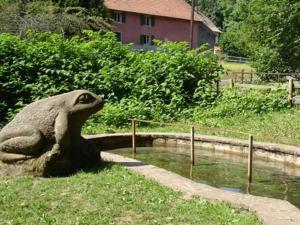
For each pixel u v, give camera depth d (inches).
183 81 613.6
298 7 960.9
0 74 531.8
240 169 372.8
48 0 1152.2
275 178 349.7
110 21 1359.5
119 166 308.7
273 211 226.5
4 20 1033.5
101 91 570.9
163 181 276.2
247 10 1296.8
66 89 550.3
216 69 642.8
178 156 414.6
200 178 343.3
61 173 290.0
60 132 285.3
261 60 1037.2
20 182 270.7
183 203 238.5
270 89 669.9
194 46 2094.0
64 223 209.6
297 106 629.3
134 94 581.6
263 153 401.7
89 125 494.0
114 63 606.9
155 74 601.6
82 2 1250.0
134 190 256.1
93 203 236.1
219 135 456.4
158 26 2015.3
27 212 224.4
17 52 552.4
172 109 571.8
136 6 1966.0
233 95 613.0
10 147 285.9
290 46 992.9
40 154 287.3
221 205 236.4
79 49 587.2
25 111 297.3
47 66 561.0
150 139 458.6
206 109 587.5
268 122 528.7
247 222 212.8
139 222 212.2
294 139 446.9
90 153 309.1
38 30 1006.4
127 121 516.7
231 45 2364.7
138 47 1897.1
